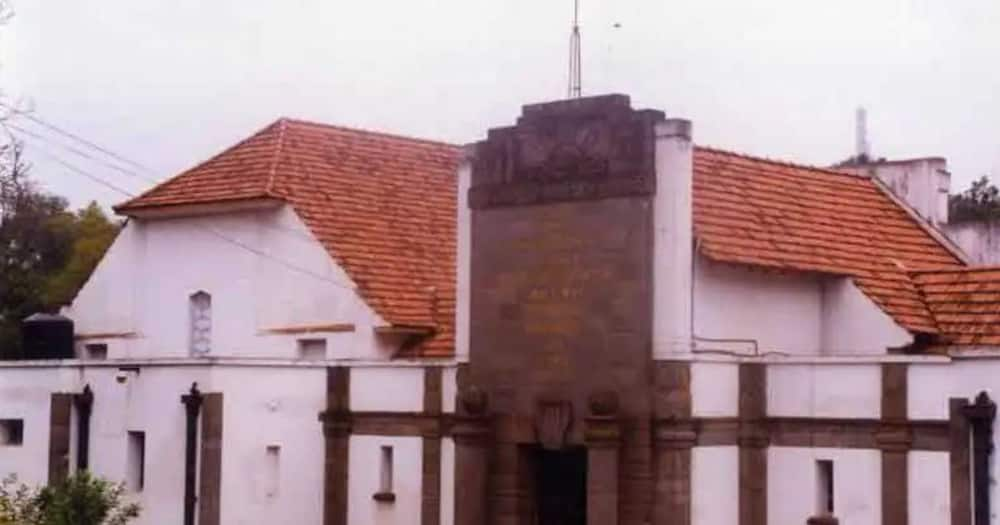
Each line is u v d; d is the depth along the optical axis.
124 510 36.91
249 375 37.91
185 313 44.00
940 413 30.72
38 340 46.00
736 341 34.34
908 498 31.09
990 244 45.66
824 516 32.28
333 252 41.09
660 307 32.91
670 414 32.47
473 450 35.00
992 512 29.88
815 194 39.50
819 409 32.47
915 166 45.09
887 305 36.28
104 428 39.62
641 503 32.69
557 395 34.06
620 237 33.31
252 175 42.97
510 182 35.12
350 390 38.06
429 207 44.91
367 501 37.62
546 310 34.38
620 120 33.41
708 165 37.31
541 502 35.06
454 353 38.50
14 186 56.75
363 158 45.22
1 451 41.75
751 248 34.78
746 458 33.38
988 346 35.09
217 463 37.28
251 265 42.59
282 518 38.06
